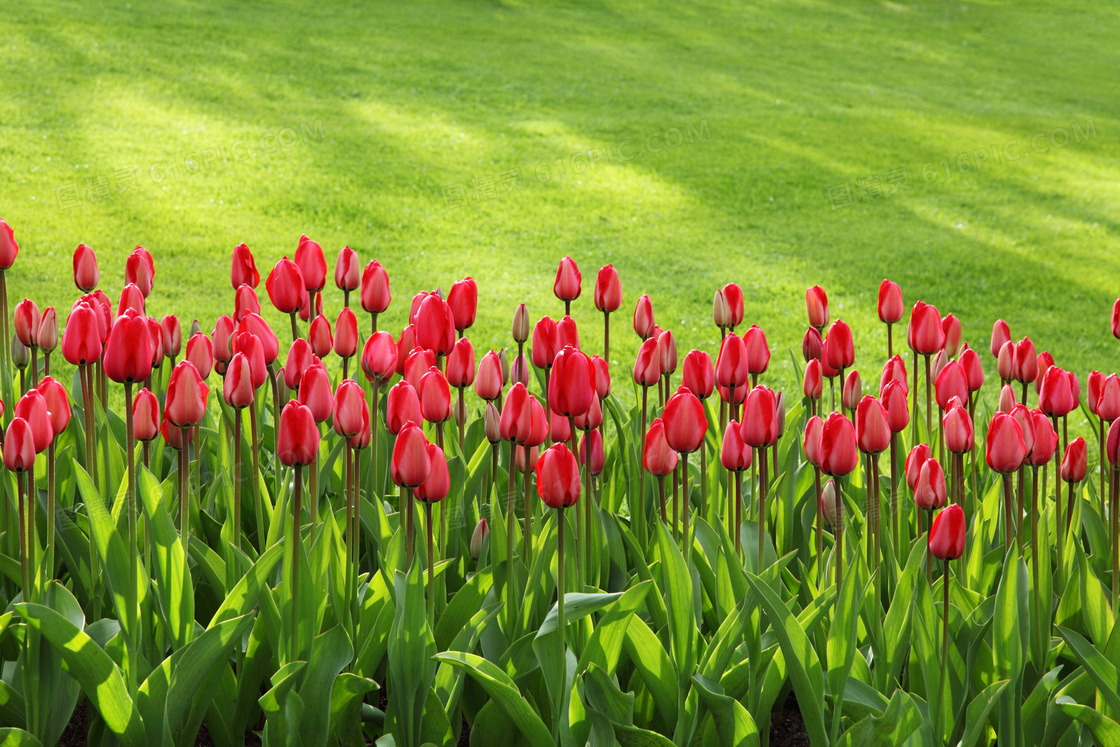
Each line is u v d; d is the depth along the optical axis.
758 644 2.24
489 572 2.48
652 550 2.80
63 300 7.32
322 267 3.16
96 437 3.00
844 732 2.29
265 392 3.45
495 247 9.66
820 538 2.66
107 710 2.10
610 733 2.17
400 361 3.01
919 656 2.44
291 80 15.91
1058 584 2.77
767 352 2.83
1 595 2.60
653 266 9.27
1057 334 7.88
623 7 24.91
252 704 2.51
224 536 2.54
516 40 20.39
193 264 8.49
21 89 13.77
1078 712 2.19
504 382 3.25
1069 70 21.98
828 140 14.93
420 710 2.28
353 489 2.44
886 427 2.31
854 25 25.42
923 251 10.08
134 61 15.91
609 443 3.70
